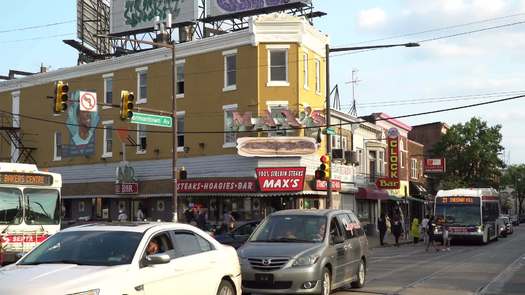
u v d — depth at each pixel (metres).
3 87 45.75
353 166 40.78
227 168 34.31
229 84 34.97
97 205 40.16
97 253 7.83
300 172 32.41
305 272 11.27
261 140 33.12
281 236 12.48
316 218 12.88
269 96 33.72
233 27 39.19
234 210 34.62
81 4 44.00
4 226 14.19
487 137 66.50
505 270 19.17
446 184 63.16
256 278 11.31
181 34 40.03
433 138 73.38
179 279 8.36
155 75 37.62
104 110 39.94
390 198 45.50
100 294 6.84
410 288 14.52
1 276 7.08
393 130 44.41
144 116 25.08
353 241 13.82
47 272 7.11
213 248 9.60
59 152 42.53
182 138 36.53
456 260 23.36
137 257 7.78
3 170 14.40
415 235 36.28
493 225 39.34
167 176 36.72
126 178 37.78
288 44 34.00
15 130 44.34
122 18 42.00
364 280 14.69
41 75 43.34
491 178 67.56
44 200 15.15
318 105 36.16
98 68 40.38
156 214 37.50
